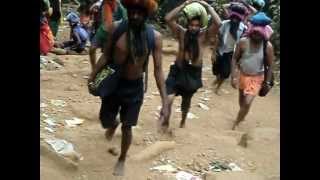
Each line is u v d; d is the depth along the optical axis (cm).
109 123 534
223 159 616
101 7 723
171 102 659
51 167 523
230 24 877
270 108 902
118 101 516
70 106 704
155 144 610
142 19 486
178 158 603
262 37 710
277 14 1144
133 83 511
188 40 659
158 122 664
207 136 680
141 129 673
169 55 1130
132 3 480
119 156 564
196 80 675
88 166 554
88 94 775
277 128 749
